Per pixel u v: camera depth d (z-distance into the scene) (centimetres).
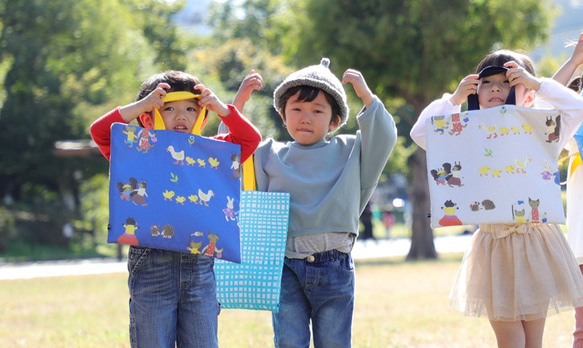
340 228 520
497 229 530
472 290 542
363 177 535
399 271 1947
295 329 522
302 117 527
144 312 468
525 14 2570
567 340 802
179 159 470
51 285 1758
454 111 546
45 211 3556
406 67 2522
